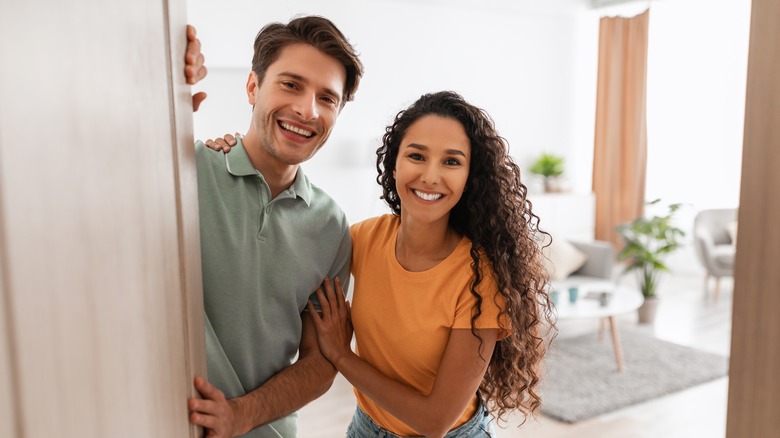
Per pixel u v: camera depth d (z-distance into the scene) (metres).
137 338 0.61
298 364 1.48
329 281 1.55
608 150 7.52
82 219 0.48
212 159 1.41
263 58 1.41
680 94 7.26
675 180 7.40
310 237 1.49
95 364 0.50
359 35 6.07
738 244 0.63
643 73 7.25
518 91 7.24
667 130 7.41
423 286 1.47
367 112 6.18
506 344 1.55
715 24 6.90
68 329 0.45
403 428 1.58
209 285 1.35
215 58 5.38
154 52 0.72
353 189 6.17
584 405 3.87
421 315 1.47
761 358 0.61
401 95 6.37
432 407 1.44
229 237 1.37
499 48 7.02
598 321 5.62
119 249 0.57
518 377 1.57
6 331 0.38
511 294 1.45
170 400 0.75
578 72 7.80
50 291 0.43
